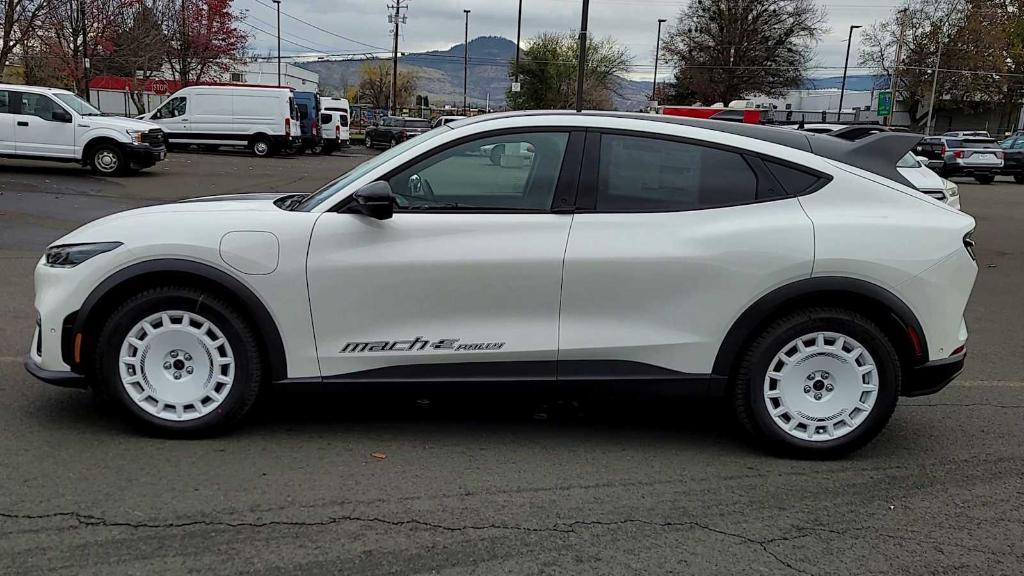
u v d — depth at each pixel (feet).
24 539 9.73
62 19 92.99
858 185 12.82
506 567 9.56
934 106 196.34
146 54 111.65
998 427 14.75
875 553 10.15
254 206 13.38
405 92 301.63
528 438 13.64
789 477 12.34
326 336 12.44
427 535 10.23
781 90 179.52
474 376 12.56
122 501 10.78
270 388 12.84
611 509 11.10
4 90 54.13
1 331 18.85
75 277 12.31
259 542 9.89
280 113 92.38
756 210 12.57
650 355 12.59
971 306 25.79
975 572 9.77
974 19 178.50
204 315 12.43
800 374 12.75
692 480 12.14
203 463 12.06
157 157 59.06
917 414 15.40
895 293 12.36
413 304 12.35
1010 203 64.39
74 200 43.68
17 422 13.38
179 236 12.21
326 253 12.23
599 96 201.77
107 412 13.96
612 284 12.34
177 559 9.45
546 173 12.62
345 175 14.06
